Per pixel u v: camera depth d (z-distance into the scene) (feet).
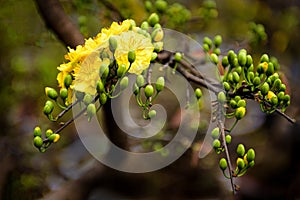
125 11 4.19
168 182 5.49
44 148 3.17
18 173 5.38
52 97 3.19
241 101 3.22
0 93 5.54
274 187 5.37
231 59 3.34
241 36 5.16
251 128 5.90
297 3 6.27
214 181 5.46
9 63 5.40
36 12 4.57
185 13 4.20
